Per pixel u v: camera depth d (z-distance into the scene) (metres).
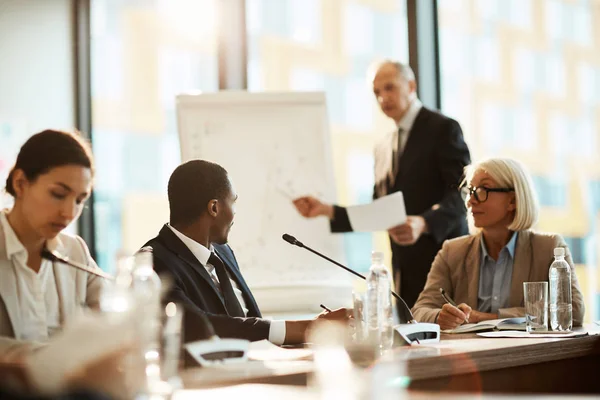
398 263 4.11
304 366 1.87
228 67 4.96
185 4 5.06
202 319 2.22
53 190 2.07
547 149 5.04
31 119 4.96
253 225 4.41
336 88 5.06
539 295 2.63
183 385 1.66
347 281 4.40
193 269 2.51
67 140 2.11
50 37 5.03
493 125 5.06
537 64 5.05
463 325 2.83
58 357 1.50
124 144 5.08
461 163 4.03
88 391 1.42
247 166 4.47
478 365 2.09
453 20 5.05
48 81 5.02
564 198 5.02
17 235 2.14
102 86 5.10
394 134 4.26
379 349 2.02
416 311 3.06
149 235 5.07
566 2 5.04
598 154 5.02
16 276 2.13
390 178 4.22
